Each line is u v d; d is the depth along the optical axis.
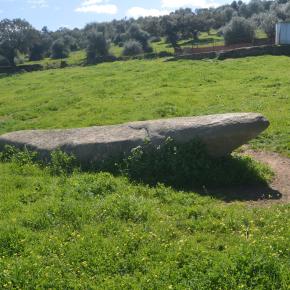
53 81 34.59
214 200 10.16
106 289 6.75
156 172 11.53
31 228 8.91
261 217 8.88
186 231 8.59
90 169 12.41
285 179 11.55
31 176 12.44
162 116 19.73
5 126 21.00
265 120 11.09
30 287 6.91
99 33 63.03
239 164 11.56
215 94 23.44
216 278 6.70
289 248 7.46
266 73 28.66
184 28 73.44
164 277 6.91
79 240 8.19
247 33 53.31
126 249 7.81
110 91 26.95
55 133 13.95
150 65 37.53
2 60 64.62
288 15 65.38
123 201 9.60
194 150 11.37
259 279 6.65
